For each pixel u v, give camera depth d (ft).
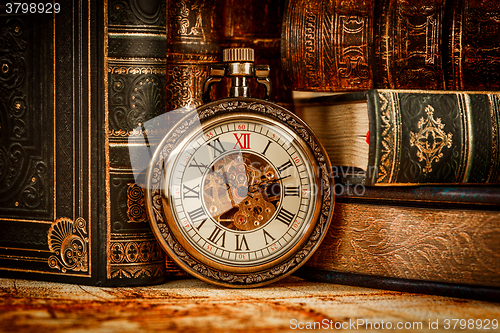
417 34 0.89
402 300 0.80
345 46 0.90
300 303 0.79
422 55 0.89
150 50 0.84
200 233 0.83
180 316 0.75
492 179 0.86
